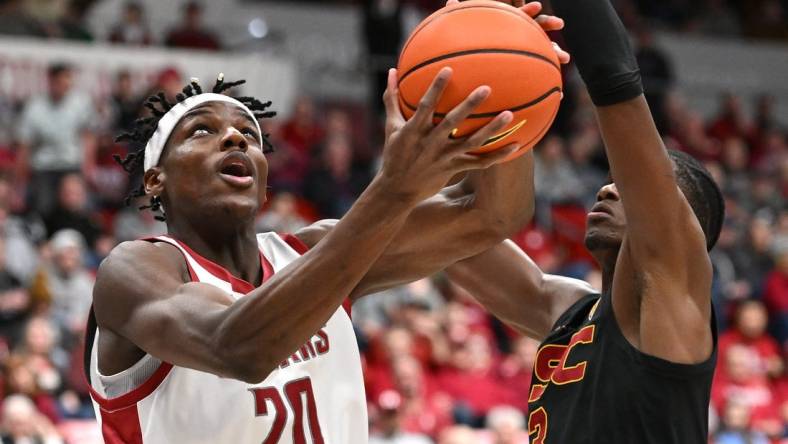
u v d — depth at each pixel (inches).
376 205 93.0
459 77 96.3
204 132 121.3
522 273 139.8
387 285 132.7
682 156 126.3
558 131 509.0
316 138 470.6
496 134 92.4
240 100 133.9
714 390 360.5
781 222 442.9
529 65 98.0
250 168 121.3
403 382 307.3
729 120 559.8
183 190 120.0
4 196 355.3
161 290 107.9
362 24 500.1
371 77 488.7
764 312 404.8
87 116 400.2
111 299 110.2
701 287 109.9
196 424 114.3
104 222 396.8
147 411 115.3
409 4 528.7
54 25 434.3
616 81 102.6
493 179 127.7
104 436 117.2
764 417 360.5
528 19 103.0
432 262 132.4
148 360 114.0
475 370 341.7
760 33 635.5
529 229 438.3
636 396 110.9
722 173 511.2
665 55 546.6
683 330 108.6
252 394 116.0
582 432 114.4
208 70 441.4
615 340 113.7
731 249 433.4
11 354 291.0
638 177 104.1
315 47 552.7
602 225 121.7
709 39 621.3
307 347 120.8
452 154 92.0
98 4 514.0
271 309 94.9
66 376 295.7
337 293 95.1
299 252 129.6
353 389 123.7
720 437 328.5
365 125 523.2
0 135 406.6
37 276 315.3
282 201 382.9
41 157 389.4
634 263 110.7
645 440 111.3
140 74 429.7
